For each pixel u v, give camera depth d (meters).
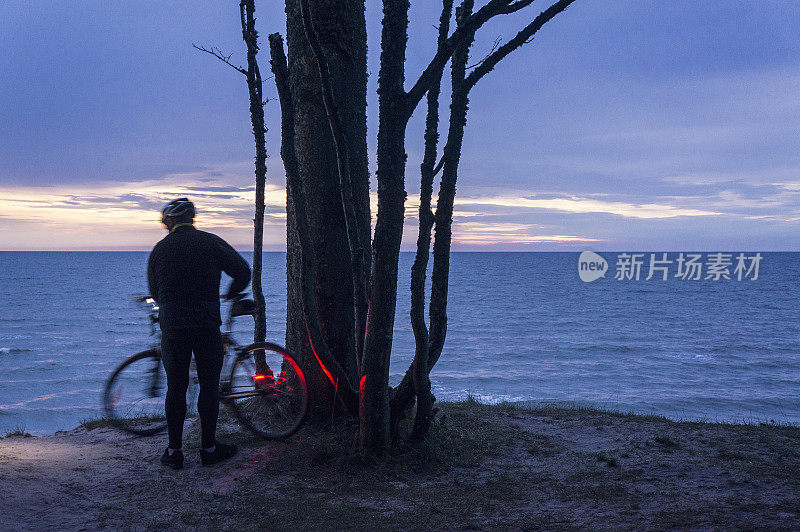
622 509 3.24
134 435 5.10
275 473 4.02
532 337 53.09
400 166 3.96
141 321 67.56
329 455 4.29
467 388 31.22
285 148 4.28
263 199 6.18
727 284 146.00
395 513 3.27
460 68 4.35
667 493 3.49
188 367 4.21
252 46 6.17
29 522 3.01
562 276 181.88
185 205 4.30
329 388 5.03
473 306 85.75
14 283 143.00
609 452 4.48
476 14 3.73
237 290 4.47
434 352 4.47
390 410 4.40
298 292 5.19
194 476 3.96
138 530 2.97
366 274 4.92
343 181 4.21
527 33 4.04
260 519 3.16
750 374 35.56
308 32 3.82
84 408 27.47
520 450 4.67
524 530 2.99
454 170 4.32
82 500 3.41
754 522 2.92
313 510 3.30
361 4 5.06
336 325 4.90
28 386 32.72
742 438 4.88
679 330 58.47
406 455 4.28
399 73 3.88
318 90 4.86
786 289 127.38
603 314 74.75
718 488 3.56
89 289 122.81
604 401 27.94
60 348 47.47
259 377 4.96
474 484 3.83
